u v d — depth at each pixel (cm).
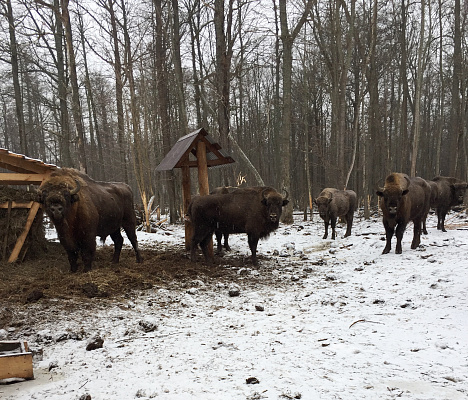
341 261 874
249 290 647
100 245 1135
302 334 409
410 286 586
